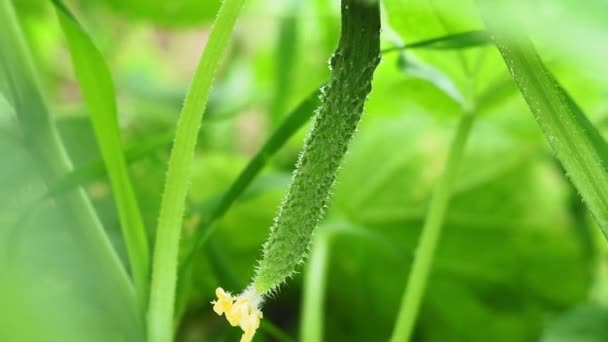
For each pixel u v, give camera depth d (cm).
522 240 87
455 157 54
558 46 28
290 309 87
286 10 85
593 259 87
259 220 82
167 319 45
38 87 47
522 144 89
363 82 38
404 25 47
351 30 38
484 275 88
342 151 39
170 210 44
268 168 82
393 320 87
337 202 86
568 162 39
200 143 96
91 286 47
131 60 124
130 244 47
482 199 88
